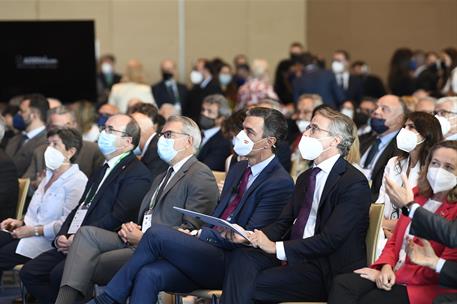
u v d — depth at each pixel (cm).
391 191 660
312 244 713
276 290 732
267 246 720
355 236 721
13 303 1019
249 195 788
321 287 731
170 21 2320
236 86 1984
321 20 2339
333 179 733
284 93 2036
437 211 679
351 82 1908
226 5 2350
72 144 964
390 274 684
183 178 855
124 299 764
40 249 952
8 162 992
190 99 1852
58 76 1630
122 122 912
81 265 840
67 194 959
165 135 862
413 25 2192
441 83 1706
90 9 2270
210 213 846
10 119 1445
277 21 2380
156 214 852
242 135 794
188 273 771
